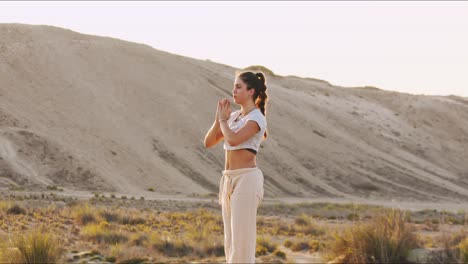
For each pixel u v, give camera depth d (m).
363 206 54.28
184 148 81.56
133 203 44.47
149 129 82.56
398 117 122.62
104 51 97.12
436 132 118.62
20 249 10.00
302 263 10.28
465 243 10.21
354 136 108.88
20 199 40.56
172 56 107.62
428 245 11.89
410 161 104.62
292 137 98.19
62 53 91.56
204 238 16.88
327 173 90.75
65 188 60.22
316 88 129.00
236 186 6.04
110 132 77.44
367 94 132.25
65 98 80.81
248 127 6.00
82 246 15.05
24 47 88.75
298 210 45.97
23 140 66.44
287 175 86.44
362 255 9.80
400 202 81.50
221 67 122.56
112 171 68.88
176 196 61.78
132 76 93.75
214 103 96.12
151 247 14.71
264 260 10.53
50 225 22.97
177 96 93.19
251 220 6.02
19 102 76.25
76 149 70.00
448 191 93.00
